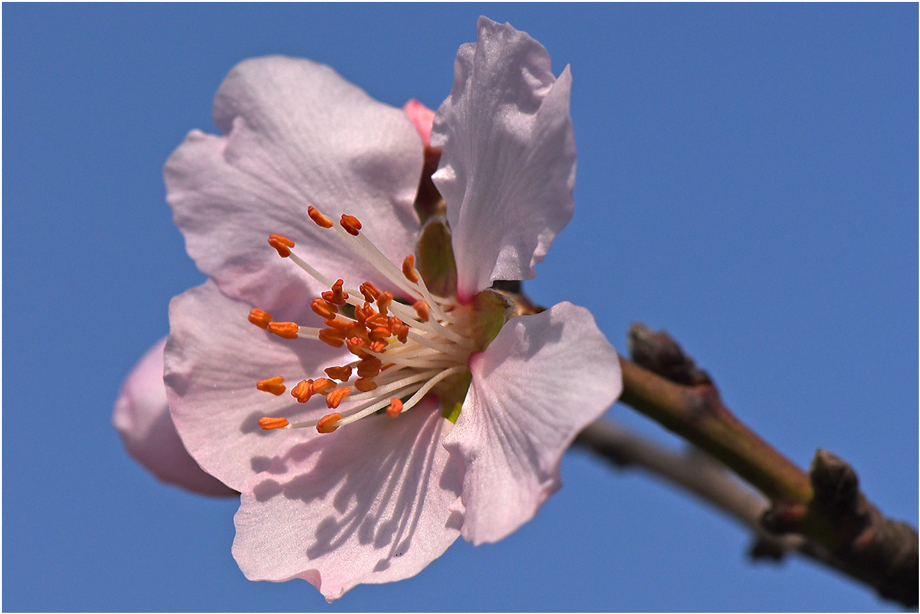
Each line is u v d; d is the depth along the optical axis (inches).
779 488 7.2
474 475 6.8
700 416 7.1
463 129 7.1
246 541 7.0
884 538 7.2
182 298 7.2
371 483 7.1
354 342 7.1
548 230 6.8
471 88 7.0
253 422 7.2
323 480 7.1
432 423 7.2
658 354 7.1
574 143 6.8
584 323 6.7
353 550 7.0
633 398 7.1
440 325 7.2
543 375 6.7
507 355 6.9
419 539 6.9
